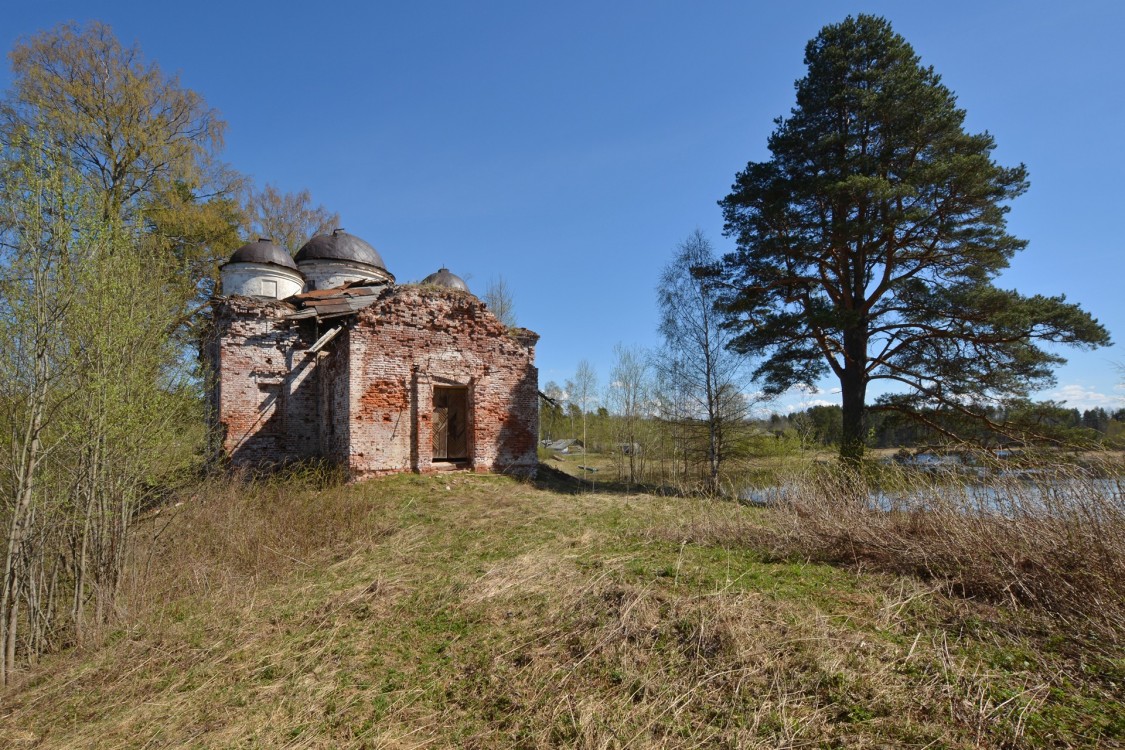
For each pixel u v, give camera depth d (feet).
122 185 68.33
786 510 30.45
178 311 31.60
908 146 56.24
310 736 14.29
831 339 61.52
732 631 16.14
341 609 22.50
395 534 34.71
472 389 54.60
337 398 53.11
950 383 54.75
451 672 16.97
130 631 22.58
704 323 67.62
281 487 43.57
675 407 70.64
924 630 16.29
